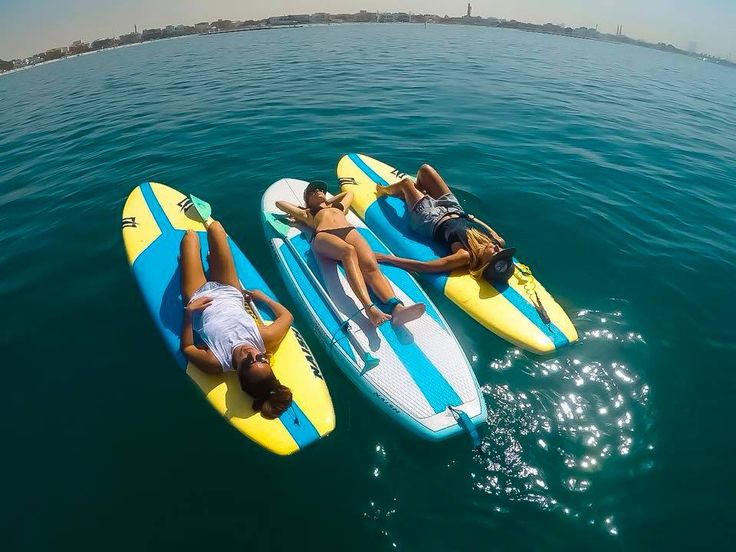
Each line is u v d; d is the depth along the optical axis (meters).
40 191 7.92
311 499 3.27
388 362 4.06
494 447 3.56
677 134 11.56
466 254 4.98
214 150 9.30
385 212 6.08
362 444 3.63
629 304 5.05
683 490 3.28
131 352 4.46
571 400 3.93
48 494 3.31
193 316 4.11
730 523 3.09
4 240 6.47
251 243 6.04
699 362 4.33
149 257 5.05
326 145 9.49
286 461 3.51
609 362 4.29
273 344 4.01
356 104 12.57
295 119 11.20
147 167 8.58
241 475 3.43
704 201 7.62
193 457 3.54
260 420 3.57
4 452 3.59
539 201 7.19
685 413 3.83
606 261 5.80
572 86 17.03
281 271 5.21
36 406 3.96
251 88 14.73
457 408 3.71
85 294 5.26
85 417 3.86
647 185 8.12
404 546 2.99
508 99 13.91
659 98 16.42
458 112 12.14
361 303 4.54
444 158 8.89
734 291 5.34
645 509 3.17
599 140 10.49
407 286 4.83
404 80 15.97
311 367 4.02
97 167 8.77
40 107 14.32
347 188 6.66
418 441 3.65
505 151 9.40
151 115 12.00
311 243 5.05
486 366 4.25
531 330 4.48
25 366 4.36
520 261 5.74
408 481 3.37
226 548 3.00
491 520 3.12
